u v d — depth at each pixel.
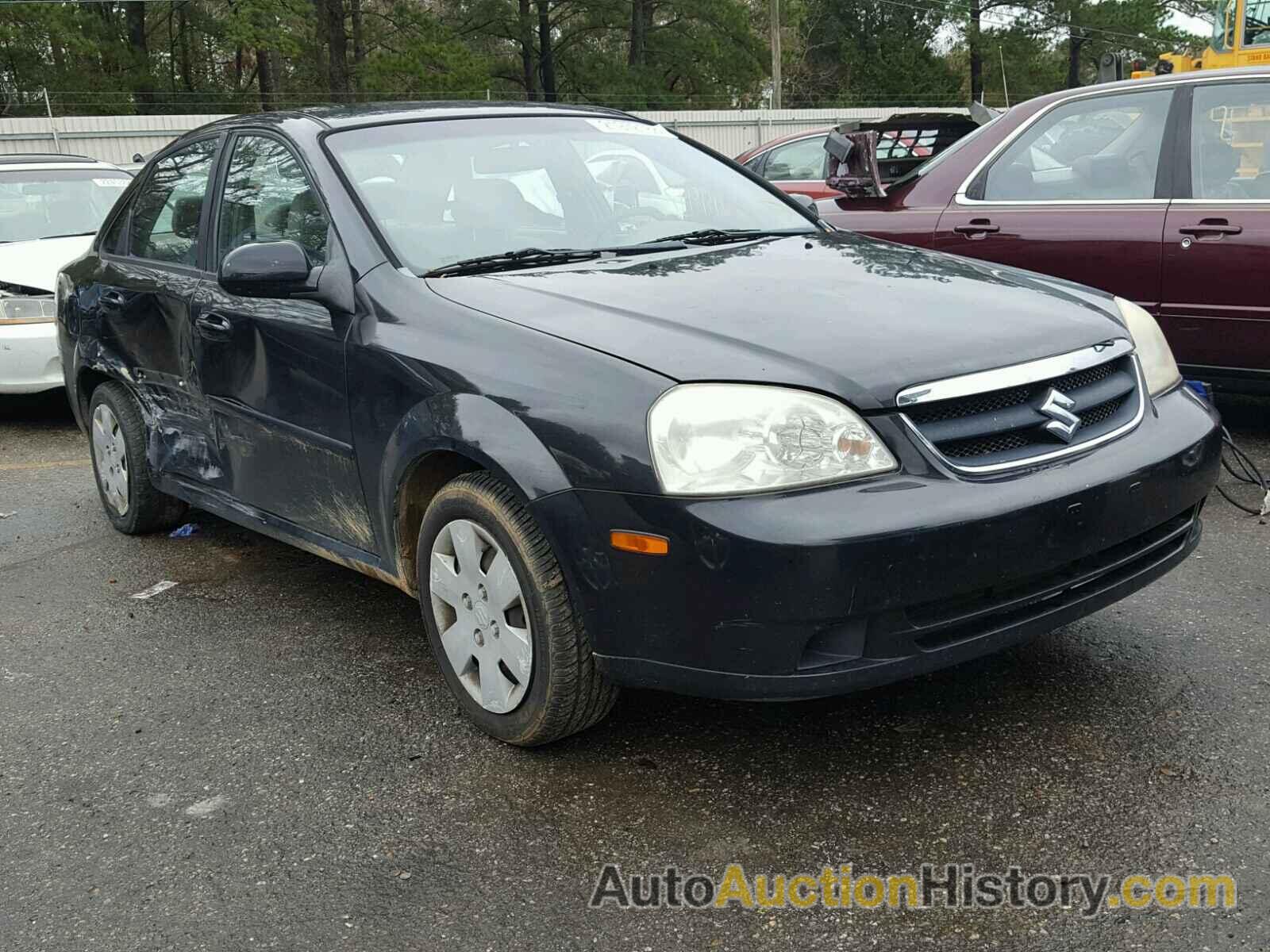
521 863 2.52
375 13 40.03
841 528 2.37
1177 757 2.78
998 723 2.99
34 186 8.29
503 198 3.59
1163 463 2.79
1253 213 4.87
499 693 2.92
